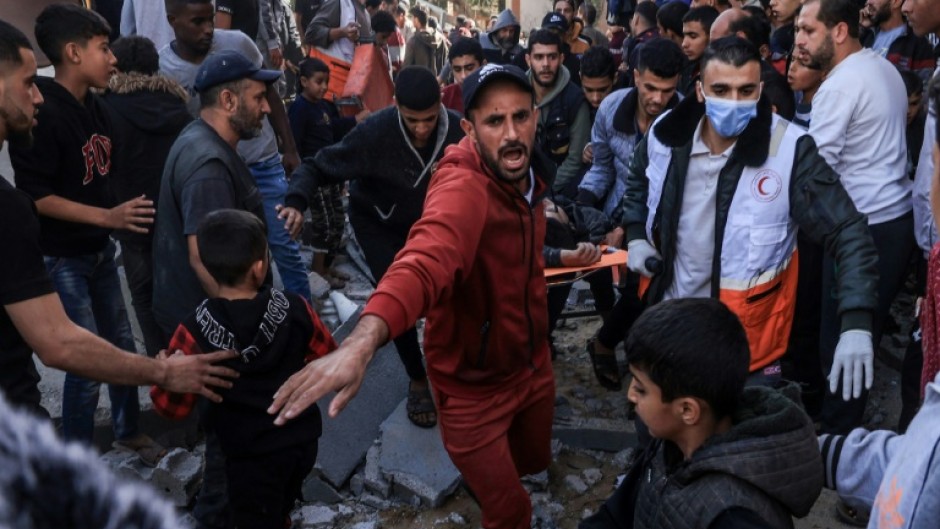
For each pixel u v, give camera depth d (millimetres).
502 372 2732
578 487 3740
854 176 3469
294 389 1800
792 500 1661
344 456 3846
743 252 2820
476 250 2445
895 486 1236
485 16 23156
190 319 2738
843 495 1771
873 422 4035
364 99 6754
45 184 3156
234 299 2758
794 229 2848
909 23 4340
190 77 4223
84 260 3408
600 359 4344
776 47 4895
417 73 3338
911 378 3350
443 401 2799
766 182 2771
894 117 3436
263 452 2789
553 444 3971
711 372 1682
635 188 3305
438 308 2602
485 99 2404
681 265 3002
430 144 3512
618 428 3990
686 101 2891
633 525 1916
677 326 1713
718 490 1637
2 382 2205
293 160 4816
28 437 345
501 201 2518
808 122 3924
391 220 3676
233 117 3172
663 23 5617
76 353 2211
